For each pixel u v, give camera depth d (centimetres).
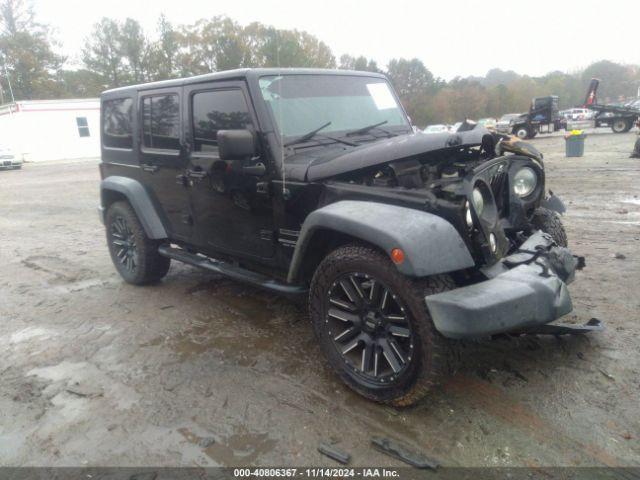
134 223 489
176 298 486
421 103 6316
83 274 588
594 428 262
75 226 909
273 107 349
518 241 338
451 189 277
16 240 806
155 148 450
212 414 292
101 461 258
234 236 390
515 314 248
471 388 302
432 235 254
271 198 346
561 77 9744
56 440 277
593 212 772
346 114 390
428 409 284
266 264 371
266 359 354
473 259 278
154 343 390
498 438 258
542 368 320
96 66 5362
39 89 5716
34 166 2905
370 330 287
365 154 300
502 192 336
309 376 328
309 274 338
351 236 301
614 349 338
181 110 407
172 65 4647
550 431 262
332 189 310
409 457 246
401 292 261
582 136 1602
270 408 295
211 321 425
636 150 1482
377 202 291
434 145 286
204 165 392
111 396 318
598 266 506
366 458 250
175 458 257
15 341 407
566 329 334
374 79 437
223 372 339
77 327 429
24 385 336
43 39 5875
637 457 241
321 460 251
